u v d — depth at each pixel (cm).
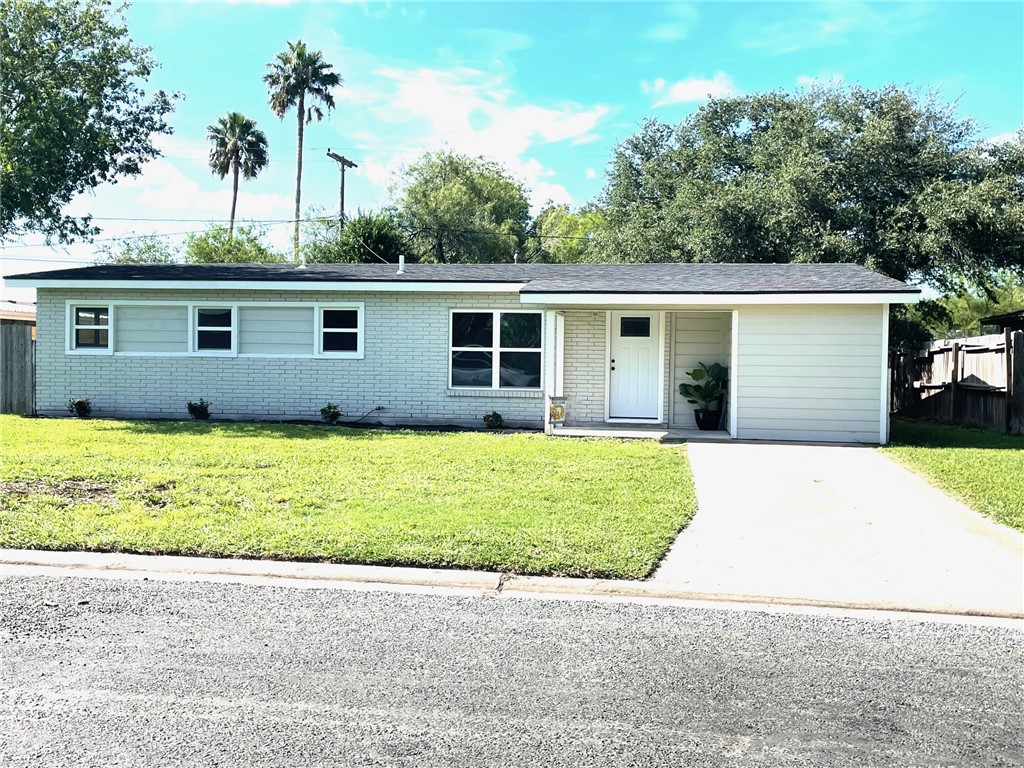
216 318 1652
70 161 2391
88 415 1666
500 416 1545
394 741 354
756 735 363
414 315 1589
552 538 673
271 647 466
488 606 546
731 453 1216
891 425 1748
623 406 1617
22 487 869
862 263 2269
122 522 716
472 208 4803
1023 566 628
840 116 2558
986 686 420
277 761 336
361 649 464
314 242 4100
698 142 3122
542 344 1547
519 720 376
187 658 448
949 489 927
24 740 352
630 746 352
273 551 638
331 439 1300
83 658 447
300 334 1628
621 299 1405
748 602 563
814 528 746
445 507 784
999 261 2191
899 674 435
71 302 1683
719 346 1585
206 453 1113
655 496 851
